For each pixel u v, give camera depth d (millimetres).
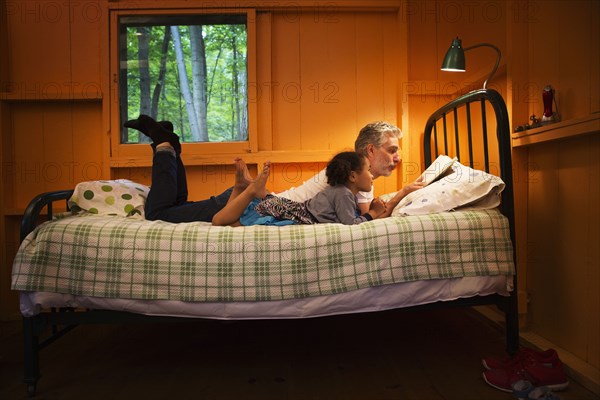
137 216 1763
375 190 2475
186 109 2412
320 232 1417
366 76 2477
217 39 2402
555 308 1632
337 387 1411
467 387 1395
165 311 1383
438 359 1627
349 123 2471
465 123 2480
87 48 2383
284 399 1333
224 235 1407
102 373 1543
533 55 1768
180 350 1771
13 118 2367
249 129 2385
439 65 2521
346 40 2467
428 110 2508
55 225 1398
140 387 1429
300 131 2459
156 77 2400
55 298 1371
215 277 1375
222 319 1396
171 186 1807
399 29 2434
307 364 1605
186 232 1411
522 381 1313
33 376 1380
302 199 1900
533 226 1770
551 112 1592
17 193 2365
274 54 2443
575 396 1310
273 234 1413
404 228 1420
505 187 1542
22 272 1354
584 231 1469
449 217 1461
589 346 1450
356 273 1388
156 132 1861
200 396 1360
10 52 2363
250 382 1458
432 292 1416
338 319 2168
